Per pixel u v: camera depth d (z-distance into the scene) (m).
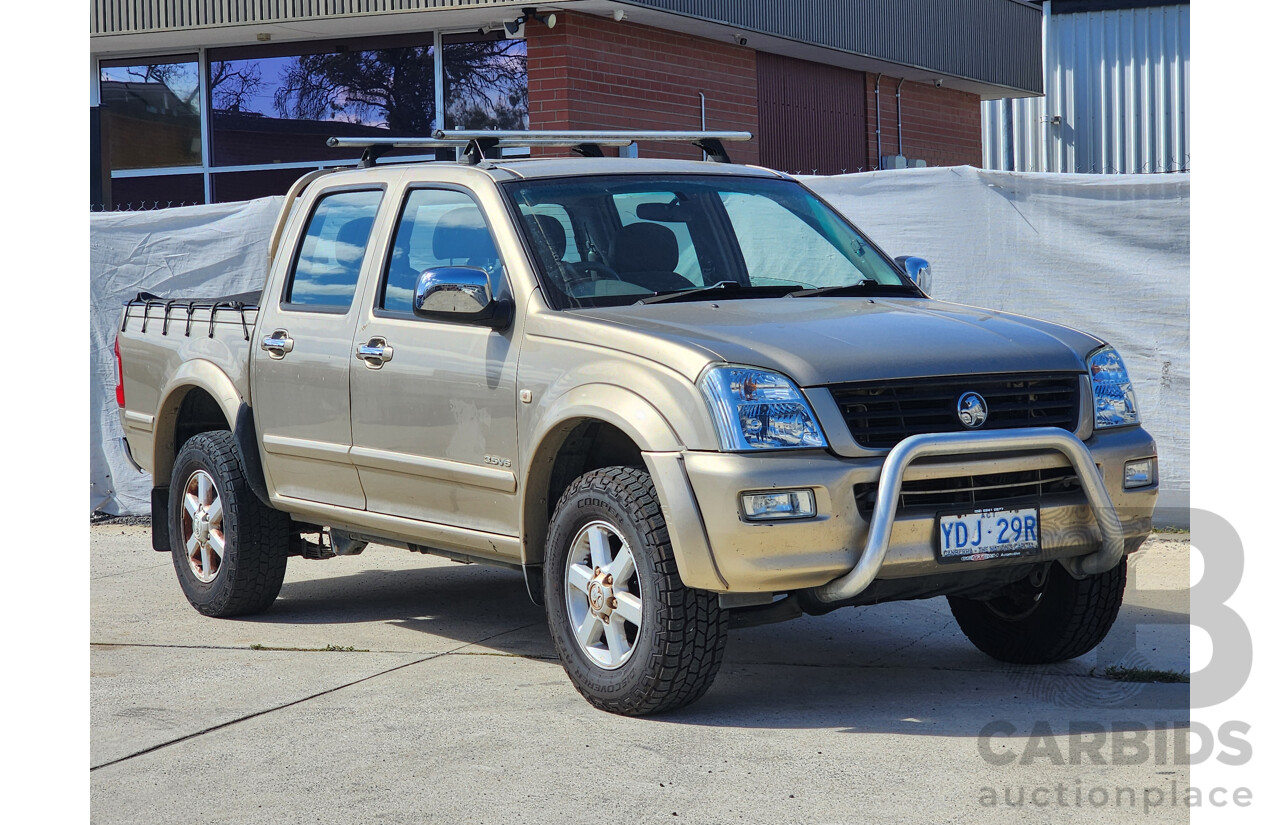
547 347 5.05
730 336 4.71
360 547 6.51
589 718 4.82
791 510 4.41
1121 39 23.52
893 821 3.75
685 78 16.20
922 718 4.73
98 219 9.62
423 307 5.25
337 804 4.05
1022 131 24.30
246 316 6.63
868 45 18.45
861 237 6.12
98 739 4.77
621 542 4.84
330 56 15.77
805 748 4.41
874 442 4.54
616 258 5.43
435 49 15.34
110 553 8.70
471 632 6.39
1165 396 7.84
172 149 16.41
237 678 5.57
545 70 14.52
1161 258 7.84
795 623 6.35
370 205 6.16
